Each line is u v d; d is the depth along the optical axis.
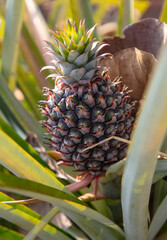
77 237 0.61
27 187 0.39
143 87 0.55
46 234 0.52
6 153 0.44
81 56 0.47
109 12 1.52
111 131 0.48
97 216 0.48
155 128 0.34
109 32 1.19
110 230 0.55
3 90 0.70
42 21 0.75
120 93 0.50
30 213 0.53
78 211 0.46
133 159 0.37
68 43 0.48
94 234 0.54
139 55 0.54
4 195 0.52
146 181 0.40
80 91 0.47
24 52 0.75
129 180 0.40
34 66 0.74
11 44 0.73
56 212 0.49
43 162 0.59
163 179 0.56
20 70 0.77
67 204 0.44
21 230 0.67
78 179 0.56
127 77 0.56
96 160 0.50
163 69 0.31
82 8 0.71
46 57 0.72
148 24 0.59
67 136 0.49
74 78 0.48
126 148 0.51
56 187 0.48
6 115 0.70
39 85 0.74
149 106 0.33
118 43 0.63
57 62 0.47
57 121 0.49
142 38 0.61
